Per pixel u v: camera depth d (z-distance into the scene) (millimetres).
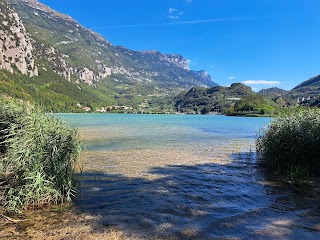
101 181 9758
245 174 11023
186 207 7152
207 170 11750
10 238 5219
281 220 6238
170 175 10781
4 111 8633
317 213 6656
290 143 11266
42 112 9352
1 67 165375
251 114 125625
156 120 73875
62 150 7859
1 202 6742
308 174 9734
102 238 5285
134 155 15453
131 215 6551
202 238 5332
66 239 5227
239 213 6699
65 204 7328
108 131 32781
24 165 7086
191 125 50656
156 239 5277
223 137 27141
